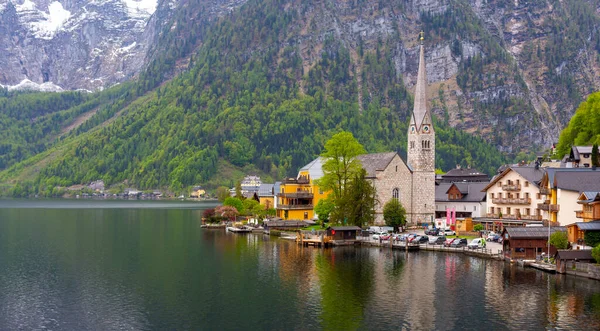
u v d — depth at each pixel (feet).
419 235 533.55
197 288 368.27
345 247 522.88
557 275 383.04
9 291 364.17
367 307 325.42
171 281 387.34
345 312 317.01
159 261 456.86
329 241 527.40
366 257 466.29
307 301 337.93
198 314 316.40
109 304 335.26
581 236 405.39
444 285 367.66
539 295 338.54
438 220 596.29
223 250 510.99
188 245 547.08
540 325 291.38
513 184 577.02
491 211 596.29
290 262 447.42
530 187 561.84
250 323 301.84
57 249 524.93
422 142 643.86
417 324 297.12
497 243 517.14
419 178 641.81
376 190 609.01
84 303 337.72
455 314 310.65
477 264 429.38
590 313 306.35
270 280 387.34
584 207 425.69
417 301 334.85
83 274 409.90
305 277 394.52
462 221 567.18
